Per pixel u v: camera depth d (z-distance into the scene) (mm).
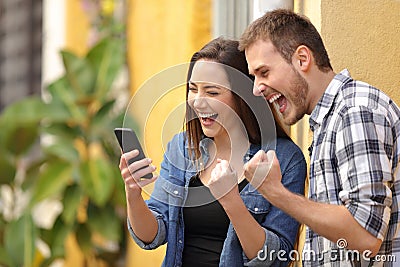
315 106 7367
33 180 17844
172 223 7840
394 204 7270
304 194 7895
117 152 16984
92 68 17094
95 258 16969
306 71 7328
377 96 7145
